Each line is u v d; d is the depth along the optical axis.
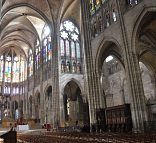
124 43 22.30
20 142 14.95
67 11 43.44
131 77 20.72
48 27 48.31
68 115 45.78
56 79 40.19
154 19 22.16
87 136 13.93
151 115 30.64
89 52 28.91
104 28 26.64
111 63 40.56
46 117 44.84
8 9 38.78
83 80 42.78
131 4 22.47
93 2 30.41
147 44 27.94
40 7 42.25
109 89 40.44
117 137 11.41
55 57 41.53
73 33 45.69
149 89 32.06
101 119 25.17
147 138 9.71
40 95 47.38
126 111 22.00
